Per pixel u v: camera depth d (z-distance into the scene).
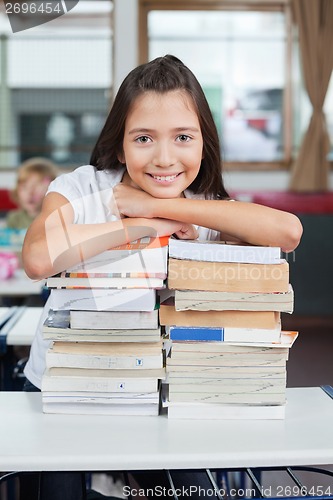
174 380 1.24
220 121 6.95
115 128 1.45
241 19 6.81
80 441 1.13
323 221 5.23
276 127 6.92
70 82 7.06
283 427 1.21
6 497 2.31
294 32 6.74
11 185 7.03
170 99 1.36
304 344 4.98
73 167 7.09
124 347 1.25
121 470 1.07
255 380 1.24
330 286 5.26
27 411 1.28
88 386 1.25
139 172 1.40
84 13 6.94
